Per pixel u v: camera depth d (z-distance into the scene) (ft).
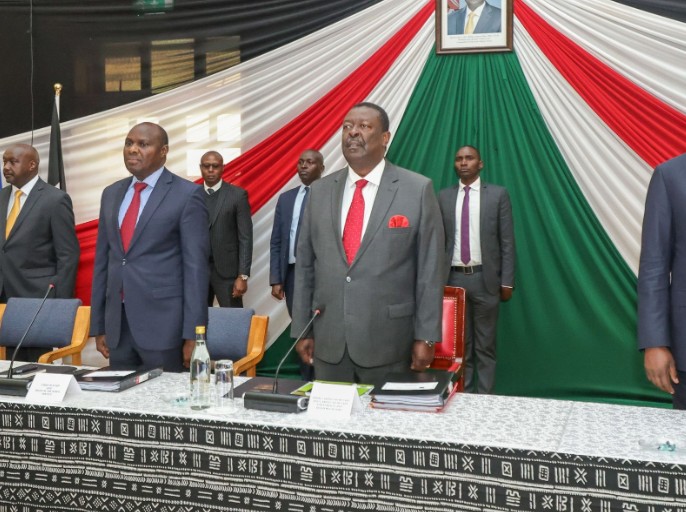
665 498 4.80
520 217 16.11
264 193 17.42
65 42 17.94
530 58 15.90
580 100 15.57
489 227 14.74
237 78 17.37
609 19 15.24
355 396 6.07
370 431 5.50
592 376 15.66
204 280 8.93
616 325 15.52
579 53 15.51
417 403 6.16
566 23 15.57
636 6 15.05
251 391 6.40
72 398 6.59
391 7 16.60
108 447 6.15
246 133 17.42
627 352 15.43
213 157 16.22
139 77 17.72
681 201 6.67
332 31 16.90
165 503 5.99
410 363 8.14
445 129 16.48
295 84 17.16
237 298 16.29
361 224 8.00
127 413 6.08
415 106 16.61
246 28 17.26
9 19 18.08
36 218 13.99
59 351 11.95
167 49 17.60
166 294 8.80
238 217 16.14
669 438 5.36
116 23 17.74
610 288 15.52
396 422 5.79
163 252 8.85
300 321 8.34
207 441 5.86
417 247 7.99
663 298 6.68
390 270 7.81
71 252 14.28
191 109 17.60
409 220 7.86
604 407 6.32
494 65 16.15
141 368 7.71
